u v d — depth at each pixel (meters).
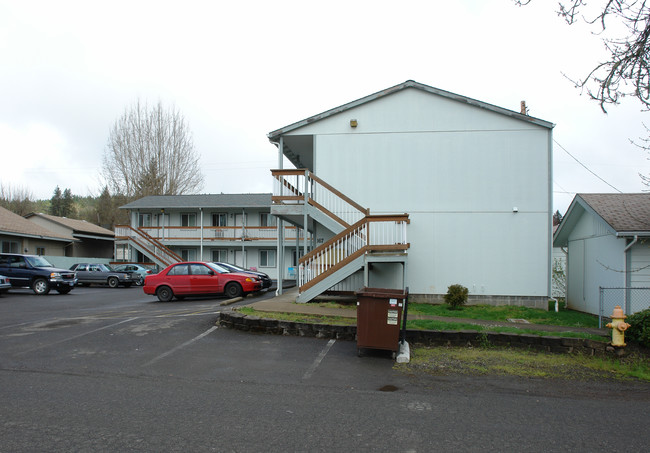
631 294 13.01
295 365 7.20
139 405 5.10
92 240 44.16
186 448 3.93
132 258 34.19
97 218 57.03
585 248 15.93
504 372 7.09
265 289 18.94
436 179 14.89
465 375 6.88
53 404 5.09
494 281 14.50
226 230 35.06
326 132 15.34
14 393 5.49
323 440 4.18
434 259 14.71
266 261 35.66
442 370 7.12
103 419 4.62
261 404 5.23
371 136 15.16
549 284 14.35
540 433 4.48
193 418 4.70
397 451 3.97
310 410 5.04
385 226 13.67
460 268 14.62
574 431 4.56
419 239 14.80
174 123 43.34
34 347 8.11
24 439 4.07
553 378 6.84
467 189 14.78
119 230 33.84
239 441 4.11
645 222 13.15
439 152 14.94
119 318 11.30
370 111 15.23
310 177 14.49
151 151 42.22
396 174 15.02
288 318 9.83
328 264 12.97
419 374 6.88
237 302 14.39
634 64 7.27
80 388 5.75
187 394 5.57
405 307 8.28
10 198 57.88
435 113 15.02
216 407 5.08
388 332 7.67
